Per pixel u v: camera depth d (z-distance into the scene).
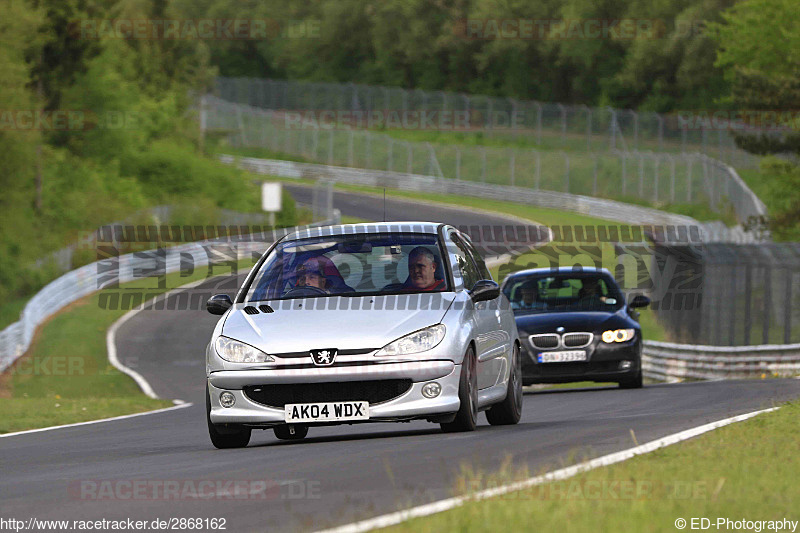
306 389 32.78
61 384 92.94
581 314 63.16
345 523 18.70
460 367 33.44
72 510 22.31
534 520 17.44
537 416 45.44
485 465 26.11
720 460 25.08
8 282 162.62
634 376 62.16
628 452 26.77
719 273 100.94
